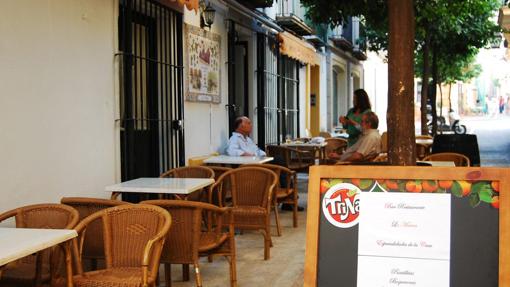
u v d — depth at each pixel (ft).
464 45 49.14
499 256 7.21
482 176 7.47
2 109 15.78
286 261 19.65
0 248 9.48
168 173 21.33
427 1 33.58
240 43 37.06
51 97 17.88
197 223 13.82
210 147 30.22
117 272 12.24
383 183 7.82
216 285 17.08
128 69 21.95
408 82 14.83
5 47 15.89
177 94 26.30
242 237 23.41
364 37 63.16
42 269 12.29
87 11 19.85
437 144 30.83
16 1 16.33
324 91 60.13
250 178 20.36
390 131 14.89
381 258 7.64
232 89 33.09
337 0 29.84
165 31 25.61
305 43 50.88
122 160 22.00
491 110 175.42
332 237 7.86
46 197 17.56
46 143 17.61
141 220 12.49
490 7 44.39
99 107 20.58
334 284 7.74
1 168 15.72
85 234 13.96
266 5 37.11
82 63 19.57
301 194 34.40
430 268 7.45
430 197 7.63
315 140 39.34
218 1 31.22
